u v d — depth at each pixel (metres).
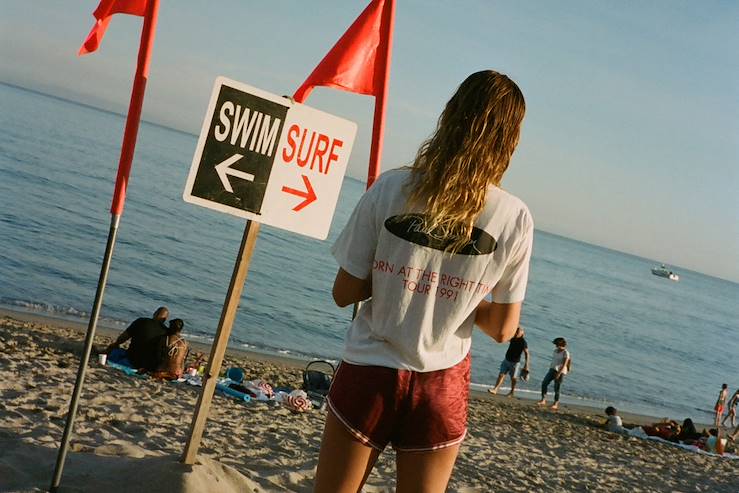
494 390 22.77
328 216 3.84
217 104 3.57
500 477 9.02
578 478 10.55
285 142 3.72
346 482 2.52
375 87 4.30
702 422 29.75
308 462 6.71
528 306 60.28
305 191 3.79
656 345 58.12
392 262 2.45
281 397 11.55
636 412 27.89
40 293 20.56
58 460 3.95
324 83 4.19
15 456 4.47
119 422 6.88
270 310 29.06
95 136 112.94
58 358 10.96
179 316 23.09
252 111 3.64
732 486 12.97
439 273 2.44
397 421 2.49
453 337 2.52
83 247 30.09
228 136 3.61
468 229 2.42
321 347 24.39
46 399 7.23
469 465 9.38
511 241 2.45
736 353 71.62
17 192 39.88
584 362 39.03
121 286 24.98
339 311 32.94
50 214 35.84
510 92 2.46
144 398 8.89
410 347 2.45
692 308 128.38
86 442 5.28
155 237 39.12
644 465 13.41
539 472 10.29
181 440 6.62
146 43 3.70
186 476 3.90
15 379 8.05
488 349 32.59
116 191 3.69
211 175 3.60
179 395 10.07
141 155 102.12
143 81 3.68
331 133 3.80
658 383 38.38
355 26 4.25
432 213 2.40
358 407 2.47
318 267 48.12
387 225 2.45
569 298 79.00
